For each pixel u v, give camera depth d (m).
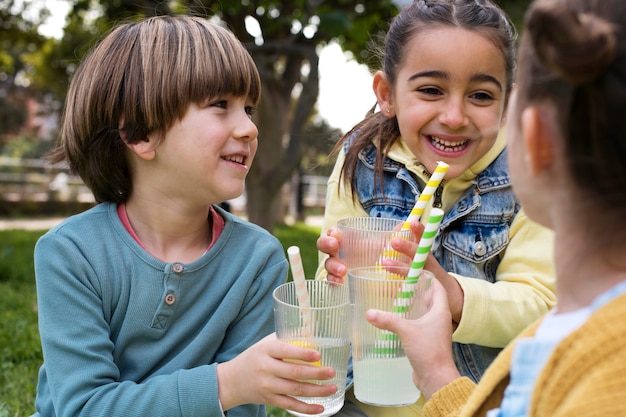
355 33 6.04
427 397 1.43
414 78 1.92
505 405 1.09
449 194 2.08
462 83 1.89
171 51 1.79
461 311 1.83
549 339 1.01
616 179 0.89
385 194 2.15
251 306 1.93
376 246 1.78
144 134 1.80
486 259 2.01
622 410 0.84
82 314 1.74
